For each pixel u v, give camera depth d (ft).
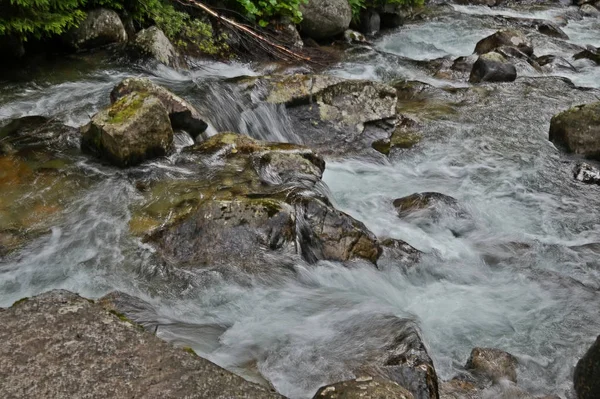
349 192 20.89
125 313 13.21
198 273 14.90
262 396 8.83
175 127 21.12
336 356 12.58
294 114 24.76
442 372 12.91
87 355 9.18
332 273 15.49
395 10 42.39
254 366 12.30
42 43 26.99
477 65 32.73
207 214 15.76
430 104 28.73
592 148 24.04
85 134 19.53
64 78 25.53
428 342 13.88
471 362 13.21
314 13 35.04
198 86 24.98
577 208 20.90
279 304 14.37
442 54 38.81
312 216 16.17
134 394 8.64
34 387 8.60
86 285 14.38
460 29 43.65
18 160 18.84
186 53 29.94
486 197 21.30
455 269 16.89
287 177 19.08
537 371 13.35
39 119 21.63
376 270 16.02
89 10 27.61
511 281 16.58
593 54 37.37
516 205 20.92
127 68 27.07
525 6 54.39
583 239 19.13
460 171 22.98
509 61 34.12
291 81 25.35
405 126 26.07
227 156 19.92
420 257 16.93
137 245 15.79
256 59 32.04
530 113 28.19
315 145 24.06
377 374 11.87
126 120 18.80
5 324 9.56
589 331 14.80
